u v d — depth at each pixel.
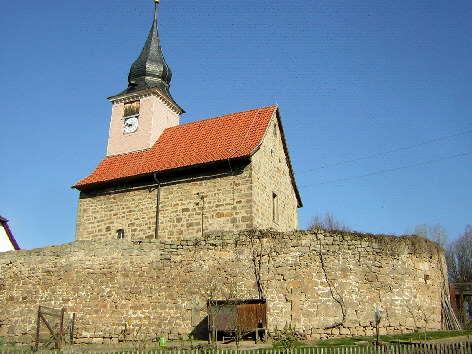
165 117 33.06
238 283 20.00
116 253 21.23
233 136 27.61
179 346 18.00
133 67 35.12
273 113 28.50
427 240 22.11
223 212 24.64
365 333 19.23
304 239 20.09
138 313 20.33
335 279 19.61
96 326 20.52
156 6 37.47
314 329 19.03
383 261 20.39
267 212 26.12
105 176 28.53
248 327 18.39
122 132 32.28
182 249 20.81
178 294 20.25
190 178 25.98
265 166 26.72
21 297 21.98
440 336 18.95
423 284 21.19
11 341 20.81
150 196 26.80
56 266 21.81
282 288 19.64
